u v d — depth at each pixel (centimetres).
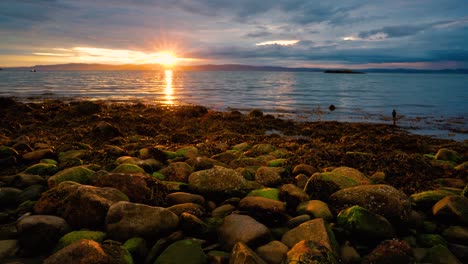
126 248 488
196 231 567
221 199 752
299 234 540
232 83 10700
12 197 737
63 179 789
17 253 520
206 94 5762
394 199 641
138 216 547
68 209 594
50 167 958
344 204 668
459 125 2680
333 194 705
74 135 1667
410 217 650
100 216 579
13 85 7431
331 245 505
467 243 595
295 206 710
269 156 1248
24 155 1093
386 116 3173
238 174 794
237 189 758
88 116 2378
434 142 1966
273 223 633
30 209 677
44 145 1321
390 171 1076
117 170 848
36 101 3950
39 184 823
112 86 7975
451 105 4141
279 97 5216
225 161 1159
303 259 441
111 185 689
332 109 3647
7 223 638
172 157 1157
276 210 641
